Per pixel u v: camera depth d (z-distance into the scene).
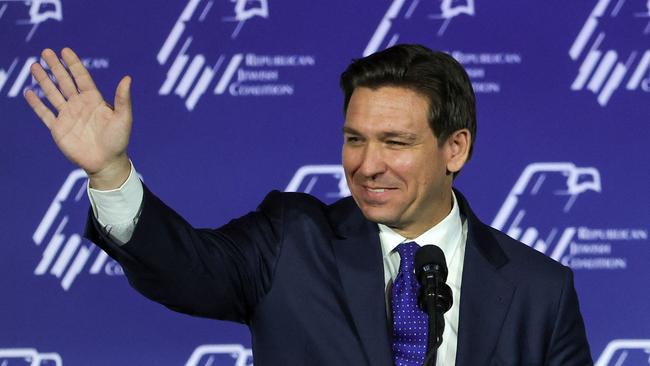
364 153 6.57
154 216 6.40
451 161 6.98
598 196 13.80
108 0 13.80
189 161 13.80
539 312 7.12
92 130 6.24
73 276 13.76
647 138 13.80
